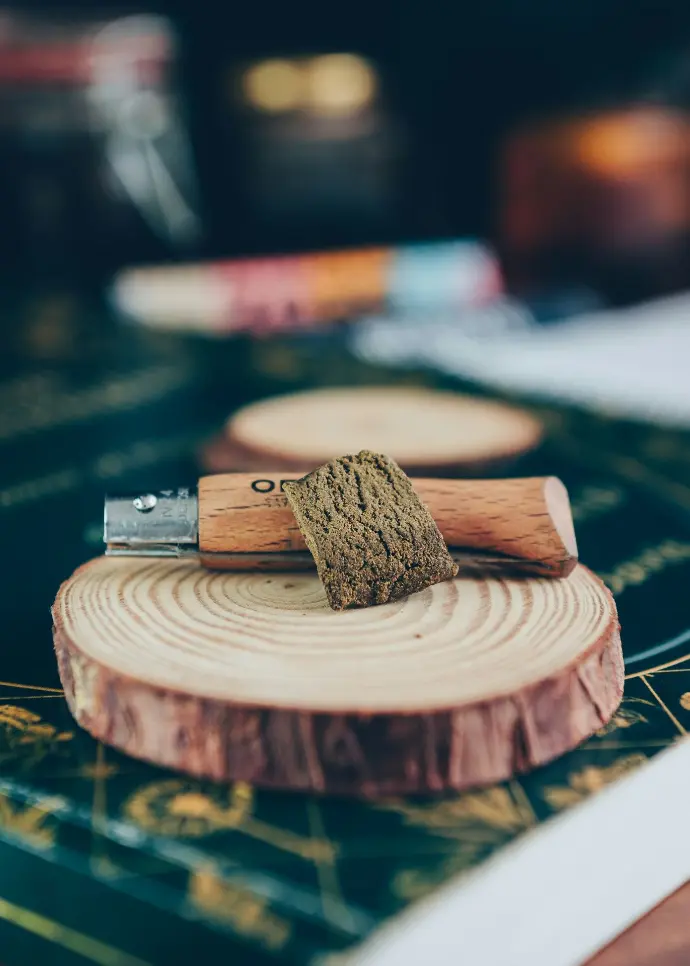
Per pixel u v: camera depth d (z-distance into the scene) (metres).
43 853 0.17
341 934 0.16
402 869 0.17
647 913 0.18
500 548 0.21
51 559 0.25
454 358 0.41
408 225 0.57
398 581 0.20
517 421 0.30
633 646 0.21
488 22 0.55
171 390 0.37
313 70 0.53
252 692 0.18
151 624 0.19
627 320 0.48
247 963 0.16
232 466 0.29
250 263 0.50
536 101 0.56
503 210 0.54
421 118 0.56
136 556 0.21
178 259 0.56
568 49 0.55
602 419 0.33
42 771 0.18
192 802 0.18
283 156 0.54
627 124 0.51
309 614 0.19
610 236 0.52
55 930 0.17
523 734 0.18
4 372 0.40
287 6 0.54
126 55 0.53
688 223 0.52
